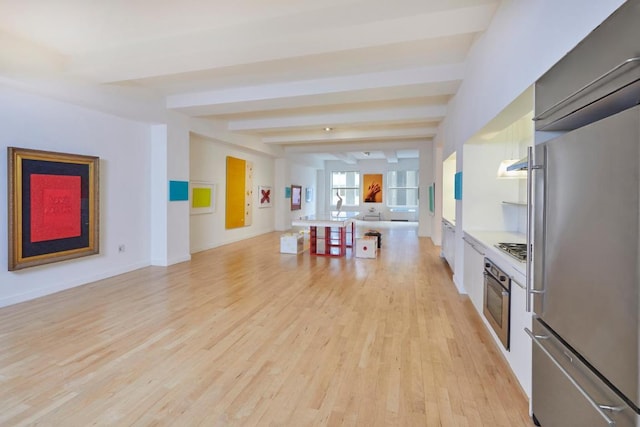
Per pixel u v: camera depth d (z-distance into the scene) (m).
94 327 3.24
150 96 5.34
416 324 3.37
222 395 2.18
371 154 13.77
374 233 8.04
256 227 10.13
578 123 1.68
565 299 1.55
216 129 7.19
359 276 5.28
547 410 1.77
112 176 5.11
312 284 4.81
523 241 3.27
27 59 3.67
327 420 1.95
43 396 2.15
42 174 4.08
